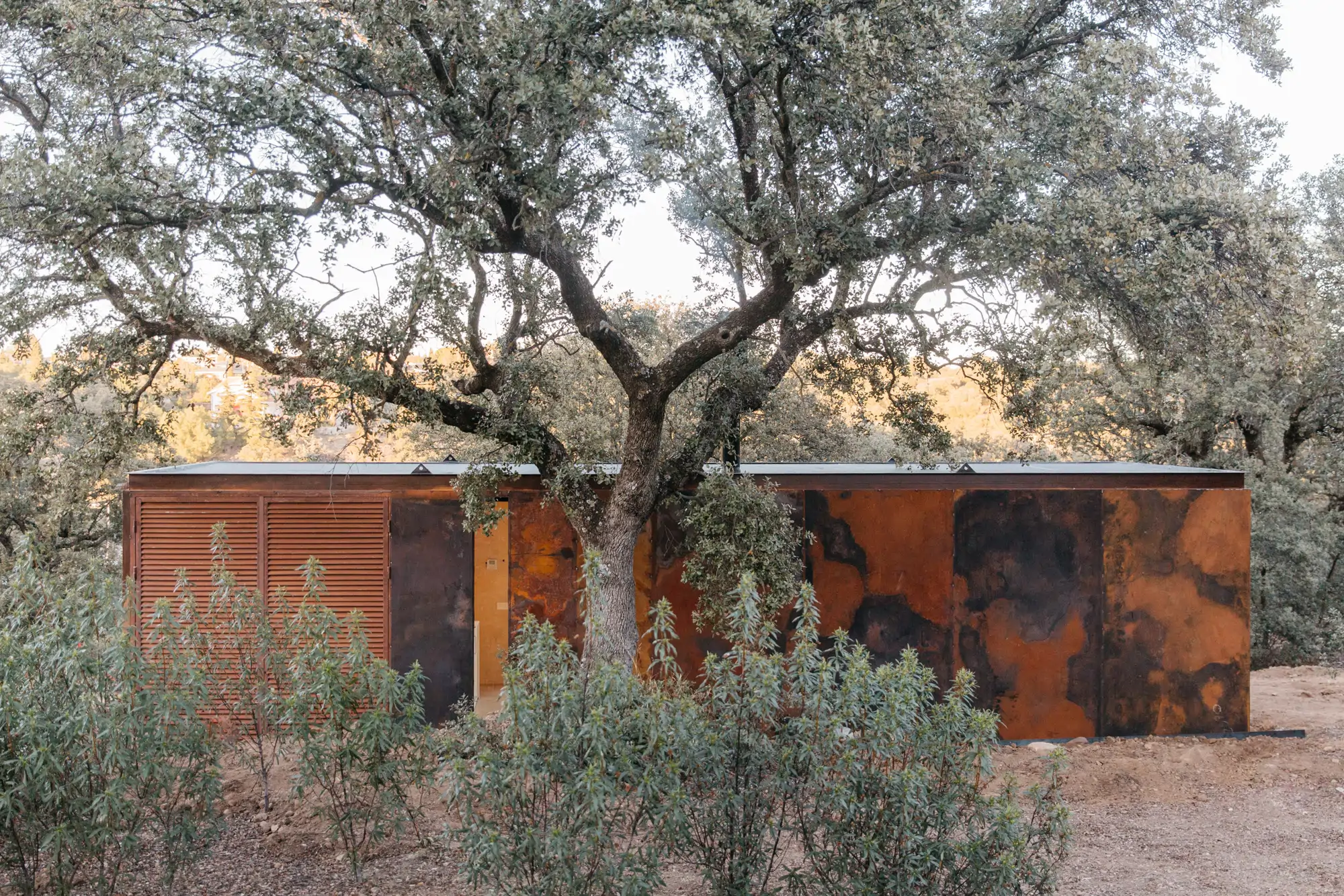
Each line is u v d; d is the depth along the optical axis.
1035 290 7.40
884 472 9.17
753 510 8.01
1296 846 6.68
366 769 5.34
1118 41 7.25
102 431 7.89
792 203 7.46
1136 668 9.09
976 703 8.99
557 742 4.42
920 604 9.01
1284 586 18.27
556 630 8.91
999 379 8.60
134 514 8.88
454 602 8.96
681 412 10.48
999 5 8.08
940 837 4.55
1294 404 18.16
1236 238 6.90
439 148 6.96
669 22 6.23
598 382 14.04
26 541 5.20
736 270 9.38
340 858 5.90
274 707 5.43
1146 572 9.12
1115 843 6.71
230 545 8.88
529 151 7.04
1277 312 7.09
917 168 7.11
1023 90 8.06
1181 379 15.95
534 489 8.97
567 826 4.34
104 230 6.87
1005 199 7.17
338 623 5.61
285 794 6.79
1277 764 8.38
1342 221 16.39
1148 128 7.55
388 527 8.97
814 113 7.26
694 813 4.58
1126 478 9.17
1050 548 9.08
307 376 7.16
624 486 7.85
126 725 4.67
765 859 4.69
